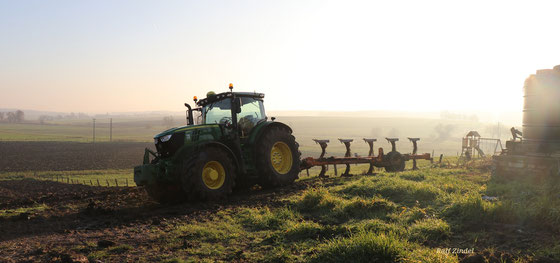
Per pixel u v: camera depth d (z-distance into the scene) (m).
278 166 10.83
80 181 37.09
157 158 9.22
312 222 6.20
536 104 9.92
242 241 5.52
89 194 10.84
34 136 133.88
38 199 10.10
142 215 7.62
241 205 8.14
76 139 120.06
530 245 4.64
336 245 4.61
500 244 4.77
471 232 5.29
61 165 53.56
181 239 5.67
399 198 7.81
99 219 7.47
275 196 9.09
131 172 46.88
